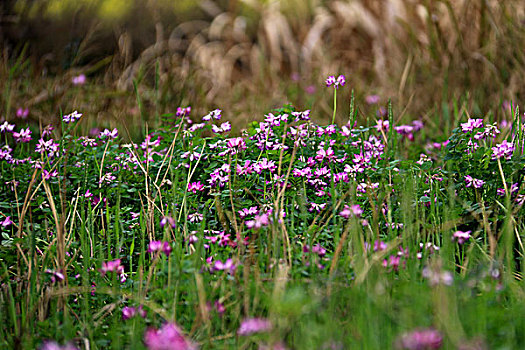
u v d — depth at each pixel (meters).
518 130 4.21
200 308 2.71
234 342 2.66
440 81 6.64
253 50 8.66
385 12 7.79
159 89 7.21
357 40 8.16
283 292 2.64
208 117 4.31
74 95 7.00
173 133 4.53
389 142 4.43
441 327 2.43
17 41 8.58
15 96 6.74
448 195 3.85
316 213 3.89
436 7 7.29
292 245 3.28
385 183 4.02
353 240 3.18
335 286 2.81
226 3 9.73
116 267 3.07
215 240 3.36
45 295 3.05
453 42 6.93
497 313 2.58
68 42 8.62
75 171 4.20
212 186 3.93
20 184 4.18
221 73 8.28
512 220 3.60
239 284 2.89
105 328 2.98
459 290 2.75
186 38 9.45
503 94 6.25
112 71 8.42
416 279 2.95
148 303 2.89
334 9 8.63
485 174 3.93
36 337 2.76
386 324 2.52
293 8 8.95
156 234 3.77
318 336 2.44
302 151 4.18
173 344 2.43
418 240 3.31
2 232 3.67
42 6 8.65
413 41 7.00
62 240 3.32
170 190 4.00
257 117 6.45
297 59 8.49
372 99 6.48
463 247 3.56
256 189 4.04
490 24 6.72
